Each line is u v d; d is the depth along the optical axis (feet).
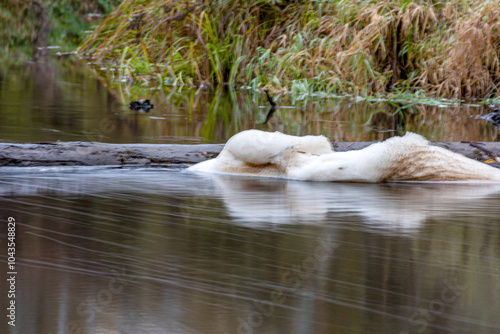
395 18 68.44
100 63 90.89
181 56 78.69
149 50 82.12
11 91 63.36
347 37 70.03
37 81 72.23
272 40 75.56
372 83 68.13
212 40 77.00
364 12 68.39
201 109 56.18
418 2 69.51
